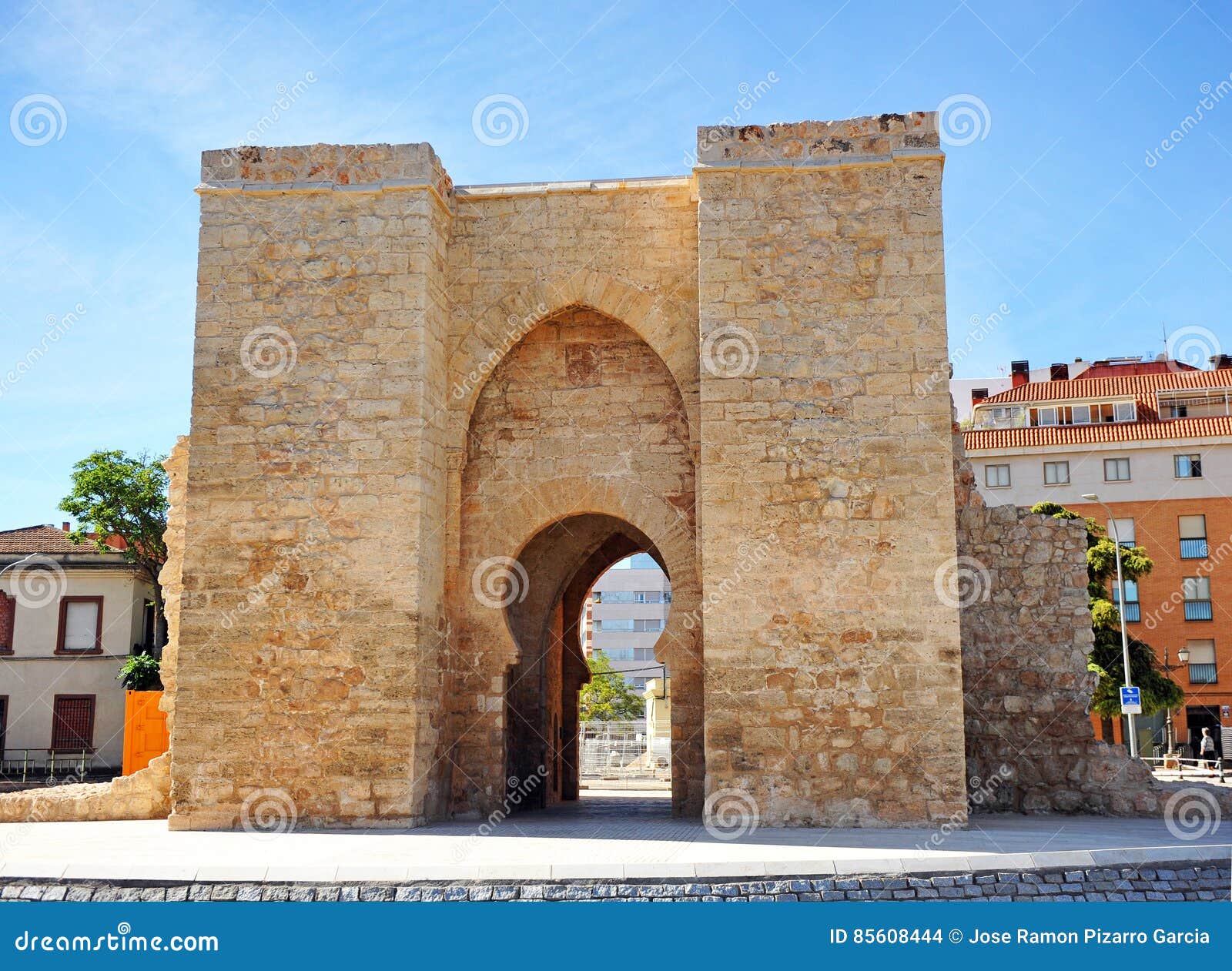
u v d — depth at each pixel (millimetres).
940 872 12906
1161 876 13109
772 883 12664
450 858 13859
